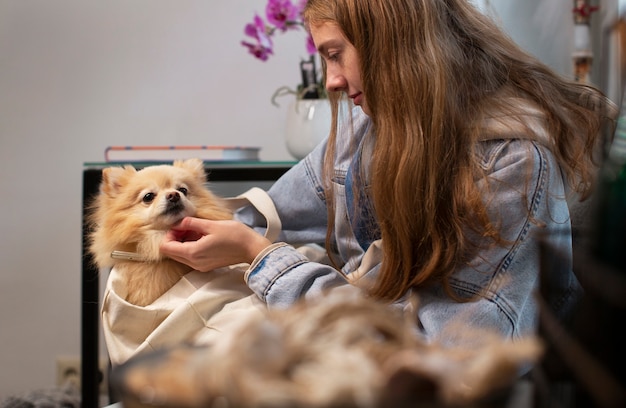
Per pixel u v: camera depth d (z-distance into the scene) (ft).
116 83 6.84
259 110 6.84
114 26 6.79
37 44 6.80
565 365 1.62
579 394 1.55
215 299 3.92
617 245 1.54
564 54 5.95
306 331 1.39
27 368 7.01
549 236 1.94
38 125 6.86
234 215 4.78
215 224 4.10
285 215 4.73
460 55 3.81
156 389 1.28
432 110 3.59
